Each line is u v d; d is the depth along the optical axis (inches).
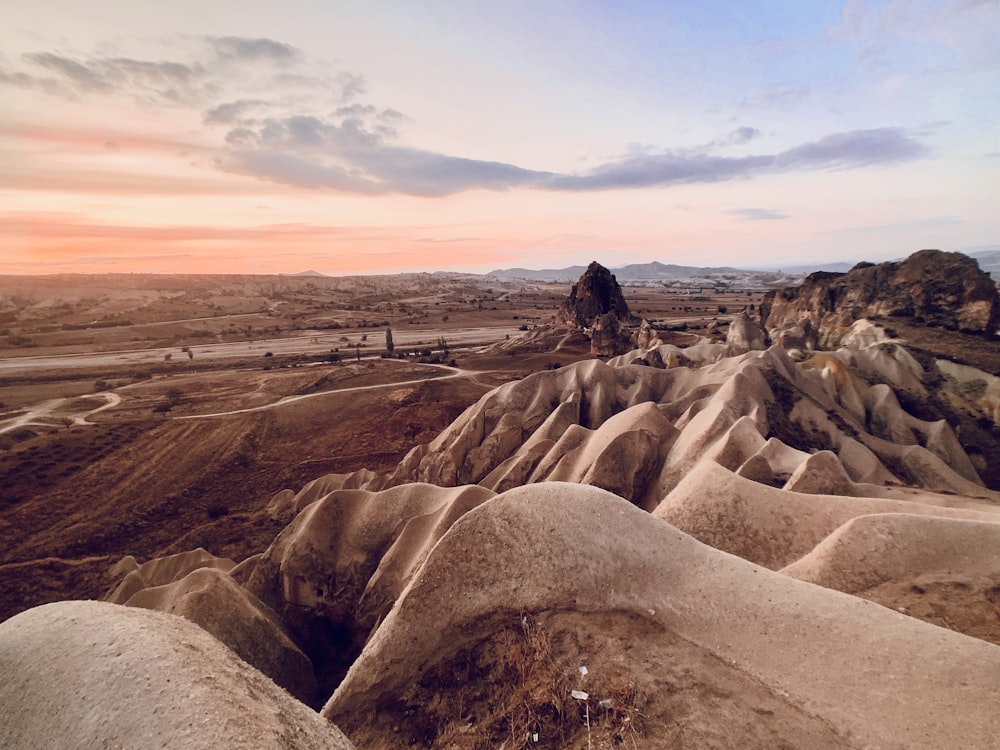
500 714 330.0
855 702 286.2
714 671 319.9
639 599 374.3
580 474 1133.7
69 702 215.9
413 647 384.5
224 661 251.9
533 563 402.9
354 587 842.8
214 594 681.0
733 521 652.7
